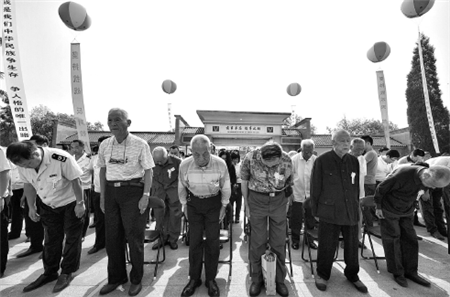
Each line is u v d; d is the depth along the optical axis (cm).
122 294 251
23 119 577
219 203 259
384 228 281
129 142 258
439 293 247
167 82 1664
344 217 255
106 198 259
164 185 397
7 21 561
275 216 252
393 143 1945
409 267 274
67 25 720
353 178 263
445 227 427
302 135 1808
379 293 248
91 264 326
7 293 254
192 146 236
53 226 274
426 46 1977
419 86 1945
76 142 453
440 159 361
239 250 380
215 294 243
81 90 788
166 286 266
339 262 326
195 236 255
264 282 257
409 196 265
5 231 295
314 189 268
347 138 257
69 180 271
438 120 1869
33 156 247
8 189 302
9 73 564
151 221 587
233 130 1612
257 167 250
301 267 312
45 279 271
